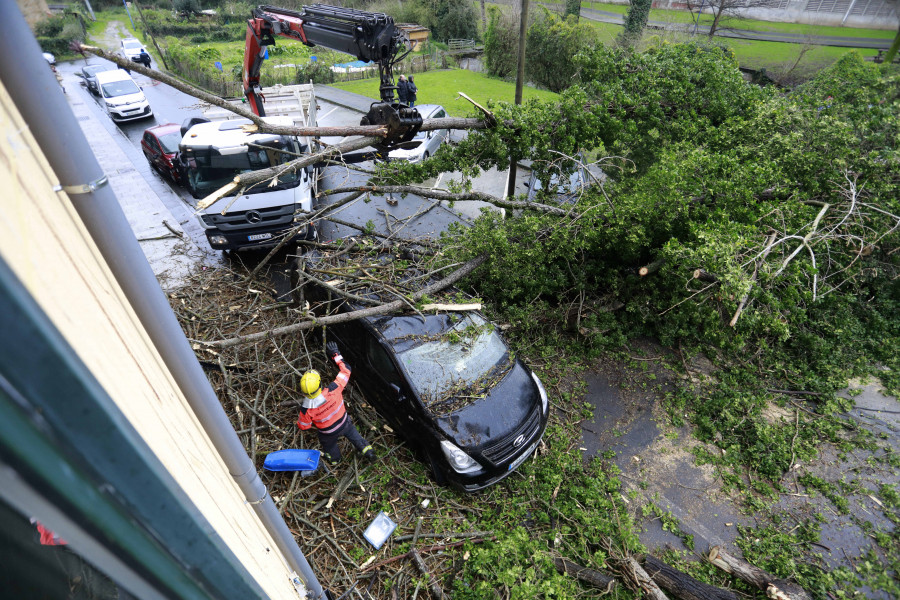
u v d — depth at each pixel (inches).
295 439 246.5
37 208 34.0
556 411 269.3
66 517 26.2
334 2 1184.2
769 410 268.5
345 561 201.3
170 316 72.2
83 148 53.5
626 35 843.4
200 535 40.9
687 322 305.9
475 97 855.7
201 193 361.4
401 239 329.7
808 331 310.5
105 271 54.2
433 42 1333.7
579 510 215.6
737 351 301.0
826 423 256.4
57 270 33.3
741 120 323.0
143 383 50.0
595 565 196.5
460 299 270.1
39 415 22.4
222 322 320.8
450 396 229.8
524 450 225.9
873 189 284.7
